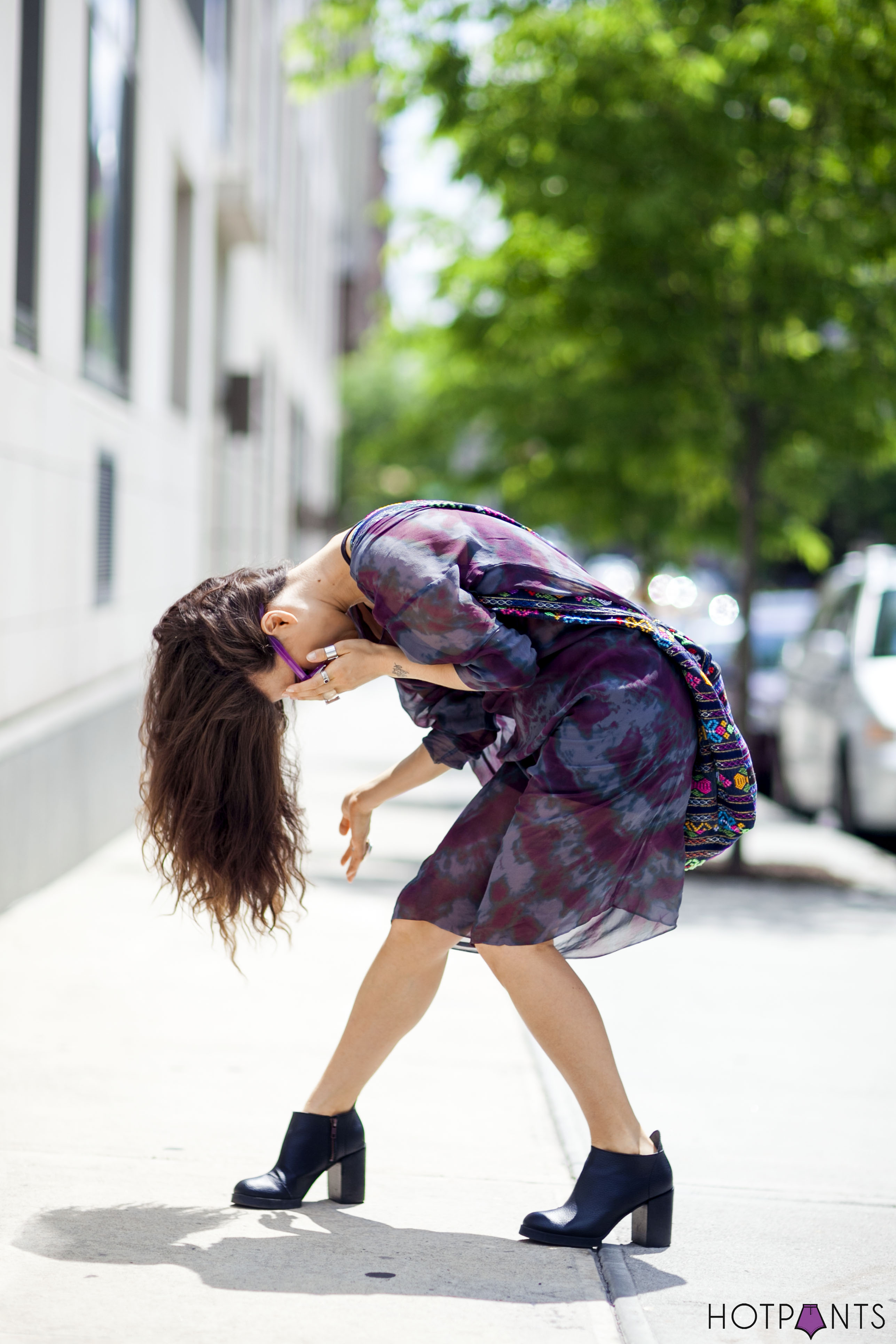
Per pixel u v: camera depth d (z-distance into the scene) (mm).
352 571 3023
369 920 6855
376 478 41844
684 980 6008
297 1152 3240
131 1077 4230
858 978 6086
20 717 6918
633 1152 3104
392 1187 3434
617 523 16359
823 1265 3064
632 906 3105
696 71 8211
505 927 3031
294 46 9648
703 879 8727
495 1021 5086
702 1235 3236
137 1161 3514
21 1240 2975
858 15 8094
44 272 7223
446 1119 3990
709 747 3193
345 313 49656
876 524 33719
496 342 10633
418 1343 2559
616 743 2984
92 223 8602
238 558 17141
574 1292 2824
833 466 13359
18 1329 2535
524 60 8648
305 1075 4305
